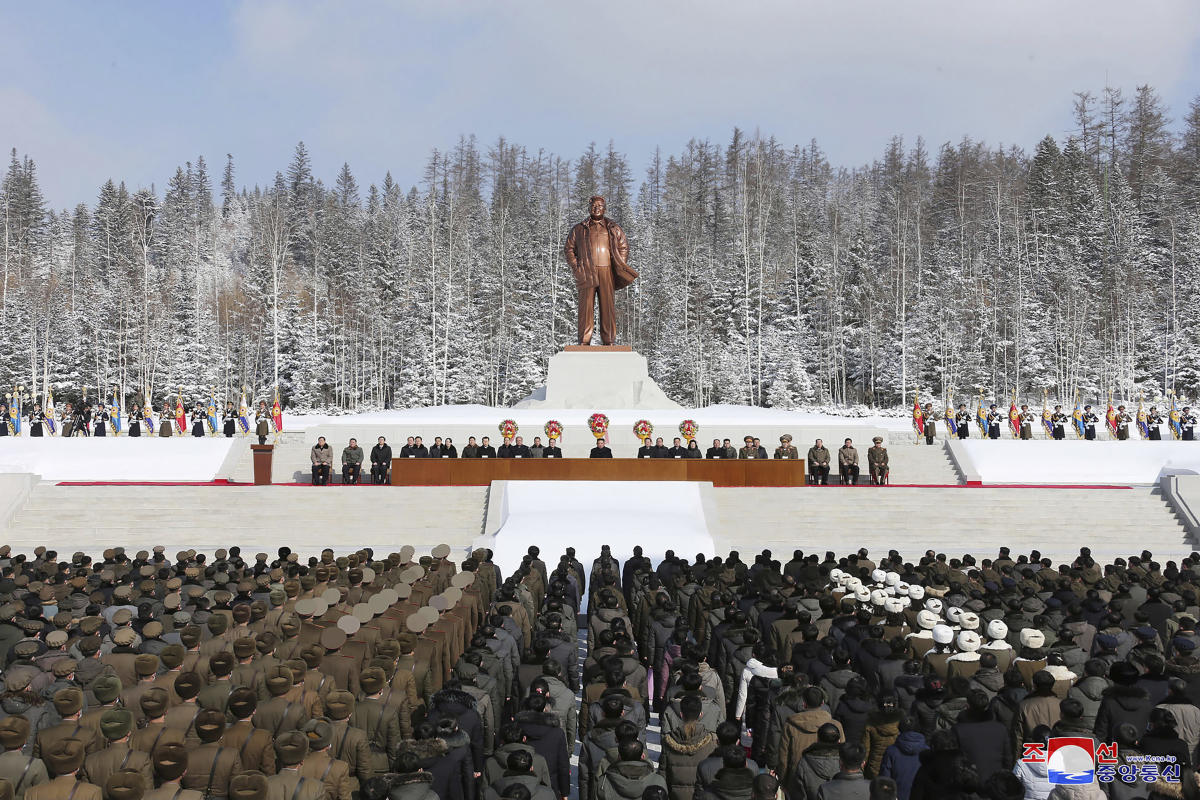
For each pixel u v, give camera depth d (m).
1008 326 79.25
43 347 78.19
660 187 129.88
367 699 7.97
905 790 7.22
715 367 75.50
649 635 12.50
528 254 87.31
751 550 24.88
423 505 28.28
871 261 85.44
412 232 102.88
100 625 10.09
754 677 10.24
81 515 27.67
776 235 101.94
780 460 29.67
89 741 6.94
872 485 30.62
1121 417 42.62
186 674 7.53
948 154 115.31
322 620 10.79
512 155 127.88
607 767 7.11
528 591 14.42
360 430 37.69
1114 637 10.10
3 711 8.06
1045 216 90.88
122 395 74.44
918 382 73.31
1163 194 91.06
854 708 8.17
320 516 27.77
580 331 41.34
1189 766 6.96
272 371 82.50
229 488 28.78
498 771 7.09
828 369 79.38
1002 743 7.46
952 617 10.59
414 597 13.25
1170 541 26.52
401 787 6.26
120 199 113.62
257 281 90.75
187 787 6.49
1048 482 36.91
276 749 6.20
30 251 107.69
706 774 6.77
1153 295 79.31
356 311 85.75
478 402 75.38
